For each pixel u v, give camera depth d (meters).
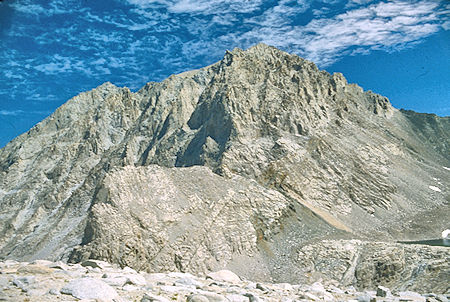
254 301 15.52
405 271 57.59
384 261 60.12
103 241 60.66
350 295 21.88
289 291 20.47
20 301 11.66
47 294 12.59
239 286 19.75
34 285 13.28
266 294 18.22
